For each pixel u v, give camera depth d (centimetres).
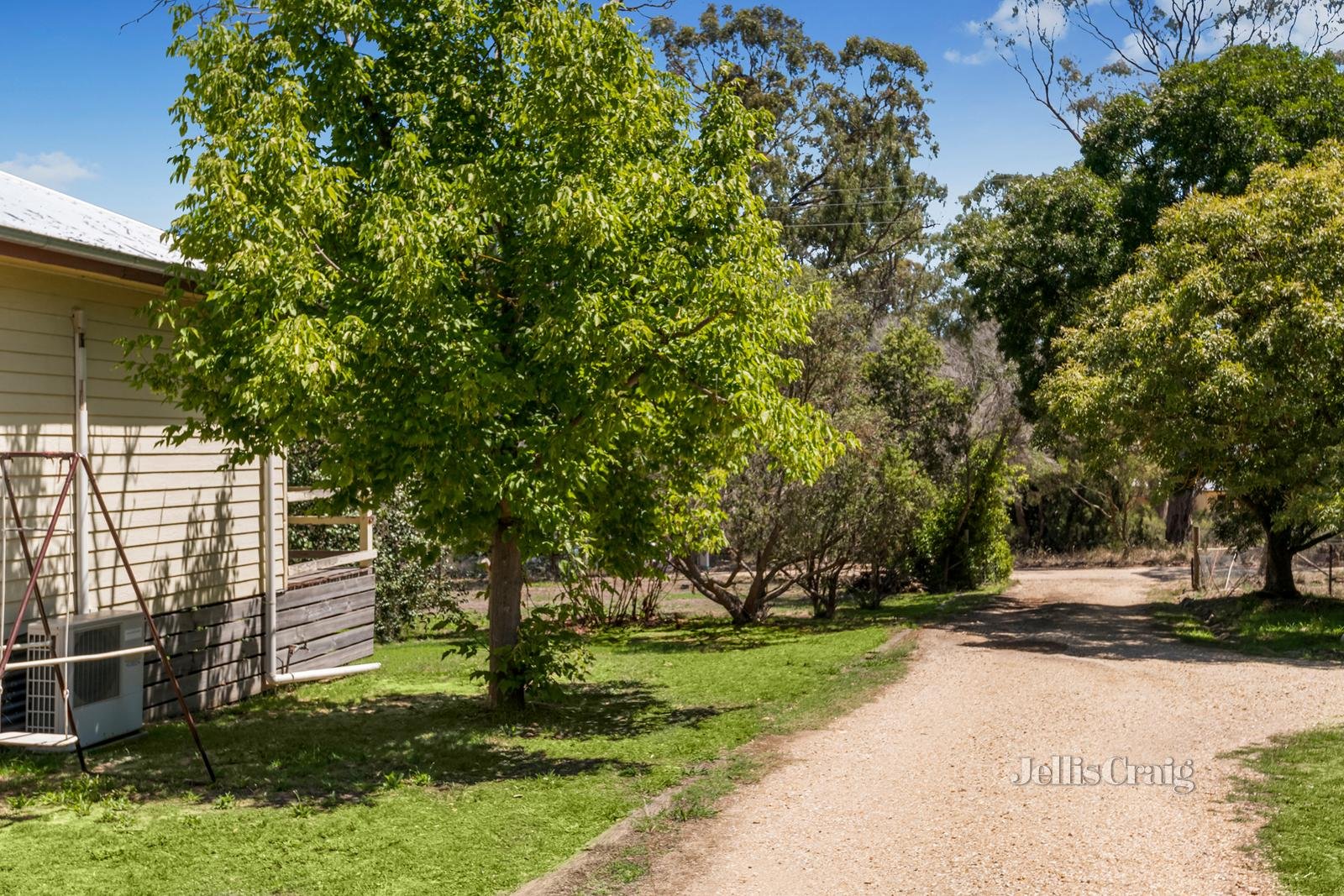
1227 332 1447
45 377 858
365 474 793
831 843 586
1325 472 1516
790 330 892
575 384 804
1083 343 1766
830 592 1948
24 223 790
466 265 831
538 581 2492
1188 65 2098
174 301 810
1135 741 827
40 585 842
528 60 820
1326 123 1872
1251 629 1536
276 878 530
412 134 795
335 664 1277
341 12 830
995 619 1878
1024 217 2189
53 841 589
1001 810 641
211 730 927
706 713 997
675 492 1054
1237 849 551
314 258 765
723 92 911
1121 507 3531
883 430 1911
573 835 605
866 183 3834
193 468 1038
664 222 839
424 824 626
